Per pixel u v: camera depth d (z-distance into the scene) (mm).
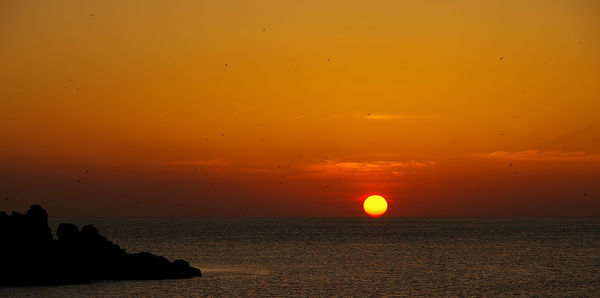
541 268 83875
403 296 57812
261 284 64312
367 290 61281
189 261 93750
